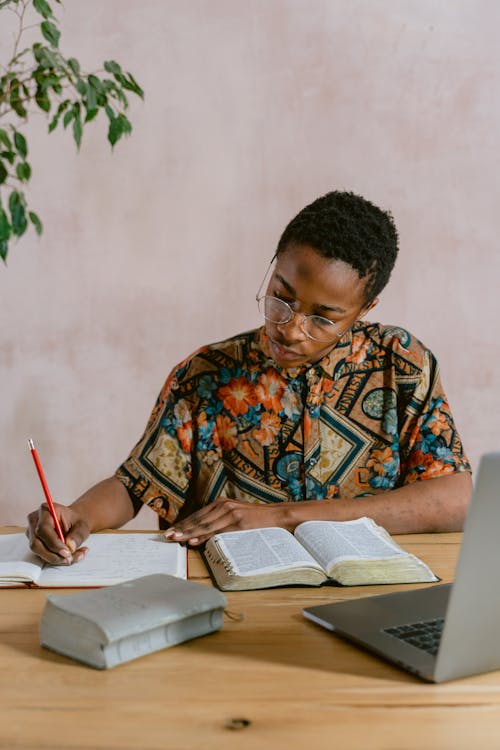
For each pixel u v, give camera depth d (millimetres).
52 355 2932
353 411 1781
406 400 1793
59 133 2828
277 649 1032
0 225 1350
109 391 2949
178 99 2842
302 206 2883
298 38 2828
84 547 1397
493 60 2834
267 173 2873
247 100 2846
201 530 1496
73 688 927
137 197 2875
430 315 2916
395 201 2875
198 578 1325
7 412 2947
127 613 1003
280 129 2855
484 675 961
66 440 2963
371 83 2838
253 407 1765
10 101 1372
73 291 2906
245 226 2889
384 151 2861
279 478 1763
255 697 907
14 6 2762
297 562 1293
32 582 1267
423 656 978
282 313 1532
